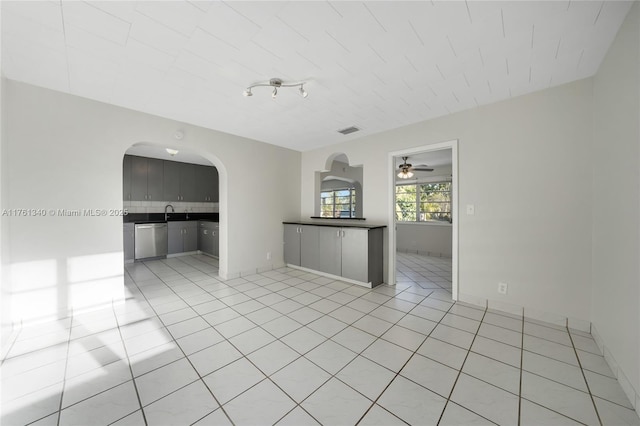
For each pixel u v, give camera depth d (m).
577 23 1.56
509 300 2.63
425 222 6.23
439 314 2.62
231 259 3.88
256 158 4.16
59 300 2.42
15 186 2.19
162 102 2.68
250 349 1.96
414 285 3.63
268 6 1.42
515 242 2.59
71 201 2.48
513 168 2.58
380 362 1.80
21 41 1.69
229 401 1.43
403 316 2.57
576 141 2.26
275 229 4.49
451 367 1.75
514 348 1.98
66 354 1.87
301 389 1.53
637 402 1.35
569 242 2.30
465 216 2.90
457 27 1.60
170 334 2.18
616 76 1.69
